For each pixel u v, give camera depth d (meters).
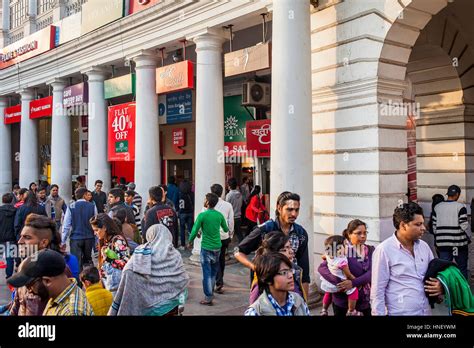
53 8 16.02
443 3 6.34
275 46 6.86
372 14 6.60
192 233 6.60
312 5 7.43
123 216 5.64
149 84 11.17
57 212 10.05
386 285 3.48
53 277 2.73
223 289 7.47
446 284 3.28
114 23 11.70
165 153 17.70
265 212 10.41
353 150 6.89
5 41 19.94
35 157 16.81
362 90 6.73
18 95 18.33
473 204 8.62
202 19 9.45
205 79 9.46
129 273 3.51
